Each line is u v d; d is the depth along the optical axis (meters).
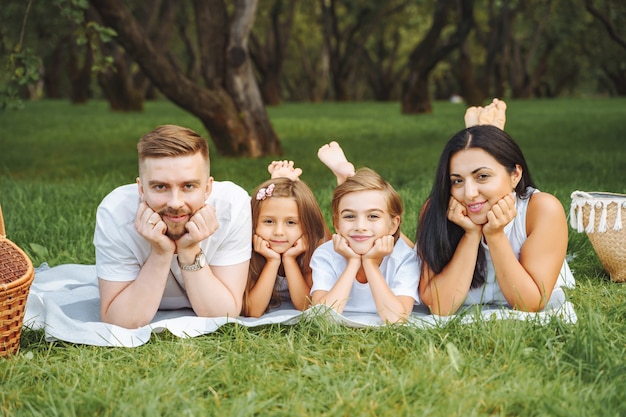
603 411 2.75
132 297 3.66
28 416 2.81
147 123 18.67
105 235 3.68
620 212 4.49
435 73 42.12
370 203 3.74
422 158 11.24
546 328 3.46
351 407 2.81
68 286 4.73
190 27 32.59
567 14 26.00
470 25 21.02
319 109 26.84
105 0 9.13
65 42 28.45
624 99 31.61
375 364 3.26
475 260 3.79
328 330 3.58
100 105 28.33
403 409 2.80
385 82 38.53
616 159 9.98
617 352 3.26
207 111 10.51
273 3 29.59
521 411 2.80
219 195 3.79
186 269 3.69
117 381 3.08
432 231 3.85
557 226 3.84
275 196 4.00
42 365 3.33
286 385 3.00
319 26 37.81
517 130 15.91
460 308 4.09
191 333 3.60
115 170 10.31
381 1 31.83
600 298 4.19
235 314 3.83
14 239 5.64
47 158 11.98
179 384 3.03
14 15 12.11
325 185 8.46
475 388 2.95
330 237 4.35
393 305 3.74
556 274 3.87
